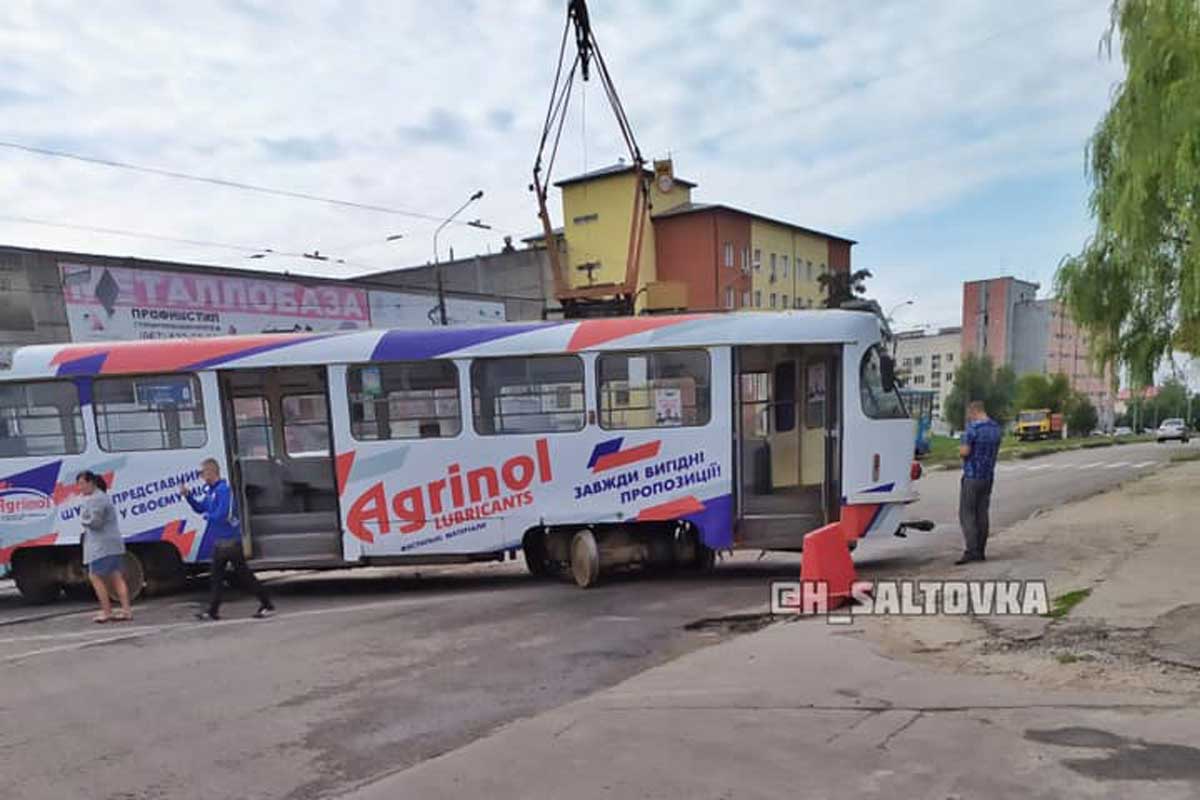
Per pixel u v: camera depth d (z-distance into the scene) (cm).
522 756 419
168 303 2139
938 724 427
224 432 942
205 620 838
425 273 4362
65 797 416
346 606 887
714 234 4962
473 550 938
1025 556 920
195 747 477
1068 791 343
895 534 934
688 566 993
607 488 930
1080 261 1630
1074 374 8300
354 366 938
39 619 884
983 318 8219
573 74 1203
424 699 547
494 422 938
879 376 936
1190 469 2333
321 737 484
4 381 943
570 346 928
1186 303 1005
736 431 928
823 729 430
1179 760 368
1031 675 504
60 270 1931
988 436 899
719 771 386
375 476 939
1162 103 837
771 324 923
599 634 704
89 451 948
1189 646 537
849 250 6431
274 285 2403
